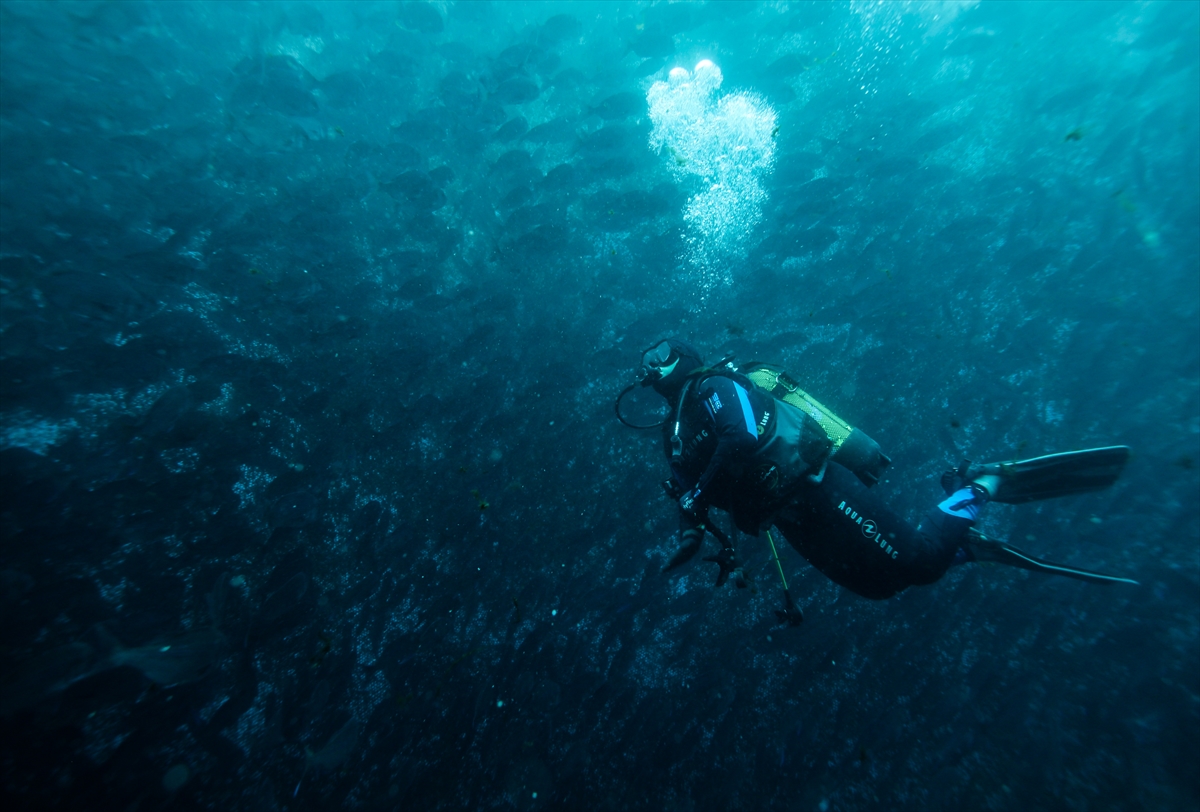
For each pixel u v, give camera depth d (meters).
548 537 3.78
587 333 4.56
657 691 3.31
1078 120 5.32
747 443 2.01
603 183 5.33
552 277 4.80
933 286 4.62
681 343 2.36
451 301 4.54
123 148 4.48
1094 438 3.93
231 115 5.02
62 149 4.34
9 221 3.91
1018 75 5.72
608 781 3.05
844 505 2.18
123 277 3.91
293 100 5.10
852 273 4.77
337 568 3.52
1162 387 4.05
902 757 3.08
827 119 5.72
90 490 3.31
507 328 4.55
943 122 5.55
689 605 3.54
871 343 4.40
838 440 2.27
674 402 2.32
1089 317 4.37
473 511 3.80
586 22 6.71
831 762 3.09
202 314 4.03
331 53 6.12
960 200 5.05
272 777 2.89
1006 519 3.74
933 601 3.53
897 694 3.28
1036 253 4.52
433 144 5.45
